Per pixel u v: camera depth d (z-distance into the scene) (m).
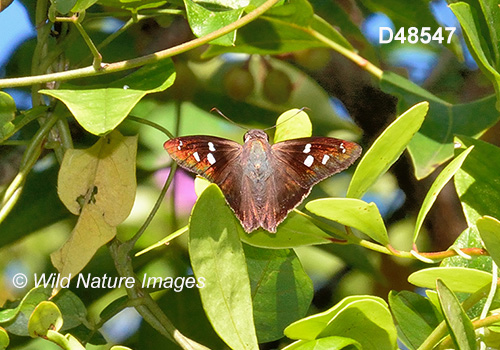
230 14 0.37
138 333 0.43
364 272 0.45
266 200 0.37
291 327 0.34
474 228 0.37
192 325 0.42
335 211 0.35
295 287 0.38
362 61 0.43
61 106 0.38
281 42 0.44
